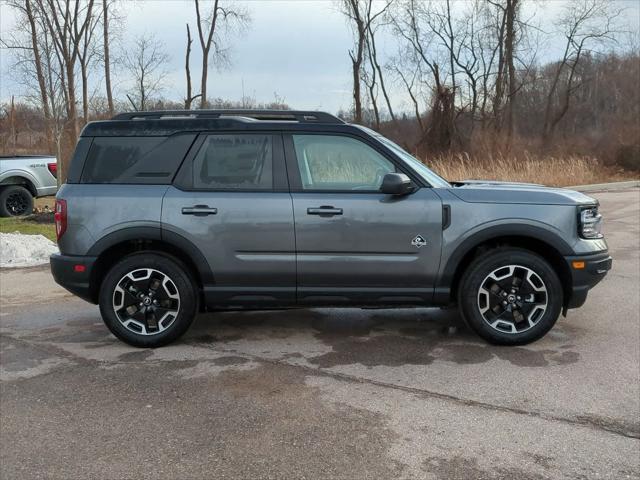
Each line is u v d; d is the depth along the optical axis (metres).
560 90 42.06
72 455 3.24
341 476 2.99
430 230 4.71
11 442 3.40
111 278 4.88
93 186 4.89
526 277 4.78
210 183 4.86
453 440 3.33
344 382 4.20
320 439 3.37
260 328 5.56
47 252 9.55
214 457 3.19
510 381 4.16
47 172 14.05
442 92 29.44
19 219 13.04
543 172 21.23
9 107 25.06
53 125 16.27
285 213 4.74
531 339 4.84
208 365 4.58
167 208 4.79
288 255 4.77
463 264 4.96
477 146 27.92
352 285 4.82
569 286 4.82
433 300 4.84
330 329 5.49
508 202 4.74
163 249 5.03
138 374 4.41
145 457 3.20
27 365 4.66
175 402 3.90
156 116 5.01
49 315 6.19
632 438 3.35
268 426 3.54
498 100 31.83
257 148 4.88
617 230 10.96
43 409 3.83
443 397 3.91
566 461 3.11
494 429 3.46
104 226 4.80
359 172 4.88
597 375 4.25
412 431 3.45
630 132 28.73
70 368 4.57
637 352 4.73
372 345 5.01
